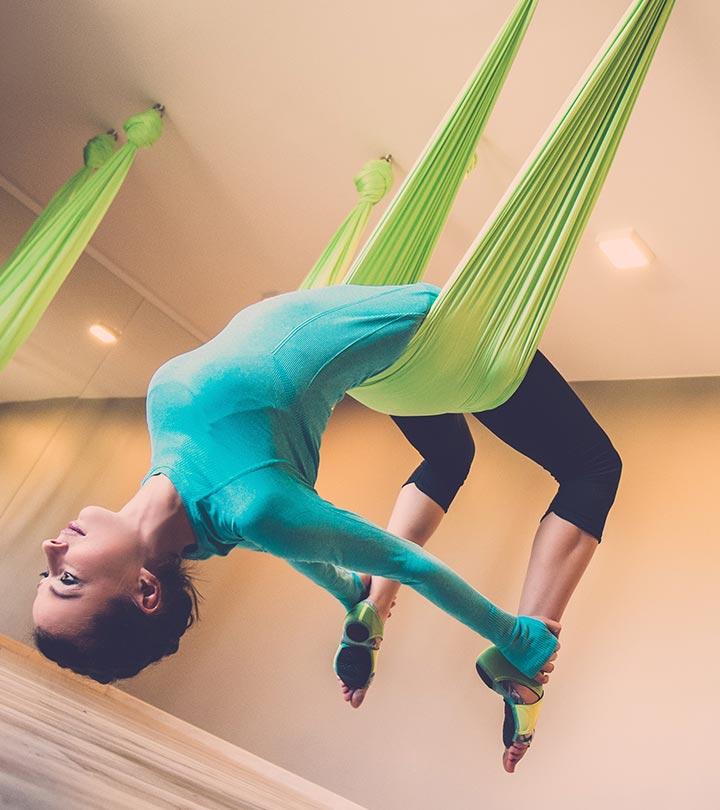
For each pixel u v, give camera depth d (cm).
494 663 142
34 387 468
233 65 345
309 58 327
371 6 294
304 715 387
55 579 117
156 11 332
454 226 371
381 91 328
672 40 255
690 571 317
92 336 492
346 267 313
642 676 305
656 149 291
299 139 368
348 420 480
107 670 119
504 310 142
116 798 68
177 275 493
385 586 161
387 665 369
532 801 302
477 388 140
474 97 180
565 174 151
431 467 171
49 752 79
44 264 309
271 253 445
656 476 352
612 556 339
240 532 113
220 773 164
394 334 129
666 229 318
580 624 329
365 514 437
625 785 287
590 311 373
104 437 489
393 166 355
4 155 455
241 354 117
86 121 408
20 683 160
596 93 153
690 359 367
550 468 154
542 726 315
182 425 119
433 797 327
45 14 354
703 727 282
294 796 215
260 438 113
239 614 447
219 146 390
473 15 282
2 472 451
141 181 432
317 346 120
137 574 117
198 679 437
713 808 266
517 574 360
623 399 388
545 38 276
